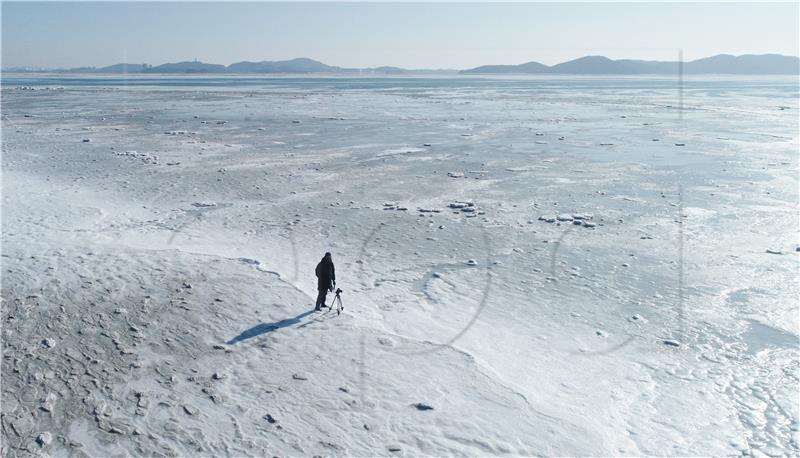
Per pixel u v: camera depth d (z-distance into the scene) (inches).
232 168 1314.0
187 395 396.8
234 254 708.0
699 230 847.7
